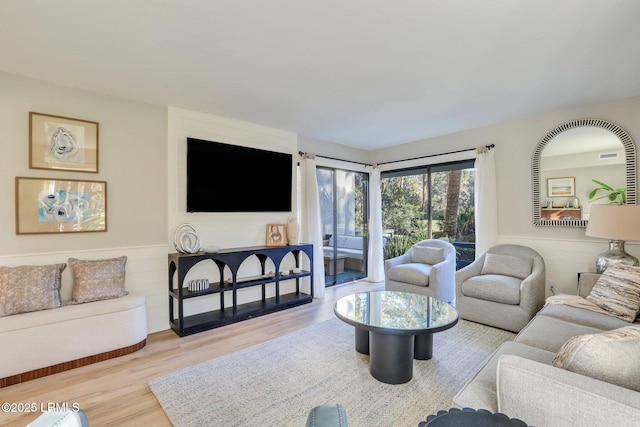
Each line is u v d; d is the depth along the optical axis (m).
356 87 2.87
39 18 1.80
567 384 0.96
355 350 2.72
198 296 3.45
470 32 1.98
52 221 2.69
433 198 4.96
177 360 2.55
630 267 2.42
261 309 3.70
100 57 2.29
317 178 4.95
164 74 2.58
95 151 2.91
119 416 1.85
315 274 4.50
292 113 3.62
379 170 5.54
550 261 3.66
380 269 5.51
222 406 1.94
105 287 2.72
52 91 2.71
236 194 3.79
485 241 4.05
